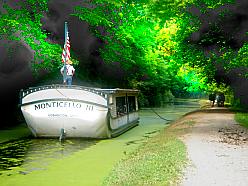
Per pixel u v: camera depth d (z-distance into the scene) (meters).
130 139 20.17
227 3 24.28
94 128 19.47
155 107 54.66
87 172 12.09
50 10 29.02
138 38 42.00
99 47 37.44
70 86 19.27
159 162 10.52
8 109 27.55
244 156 11.07
